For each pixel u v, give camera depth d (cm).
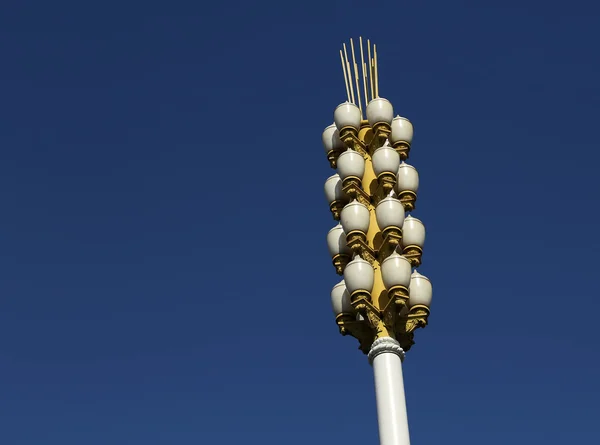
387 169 2045
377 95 2228
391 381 1759
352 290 1842
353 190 2028
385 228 1933
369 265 1862
